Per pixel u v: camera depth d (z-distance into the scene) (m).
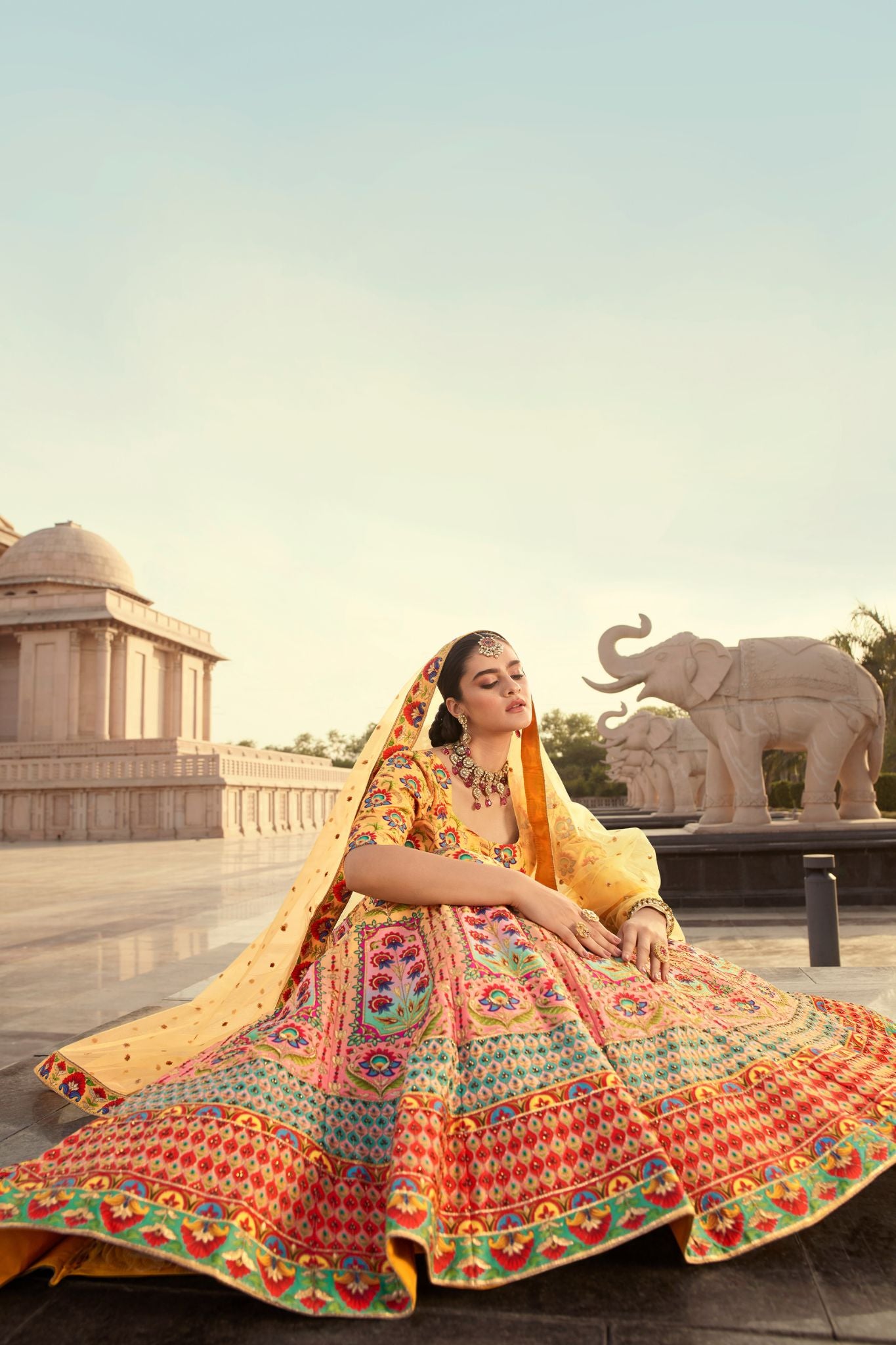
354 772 2.48
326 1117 1.71
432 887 2.04
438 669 2.42
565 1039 1.72
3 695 43.47
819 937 5.57
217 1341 1.43
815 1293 1.52
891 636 23.34
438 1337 1.42
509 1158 1.59
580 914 2.09
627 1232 1.48
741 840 9.59
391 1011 1.89
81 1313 1.53
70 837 32.47
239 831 33.06
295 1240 1.54
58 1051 2.65
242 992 2.59
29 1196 1.53
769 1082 1.81
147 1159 1.55
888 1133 1.80
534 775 2.45
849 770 11.01
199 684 49.28
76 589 44.59
